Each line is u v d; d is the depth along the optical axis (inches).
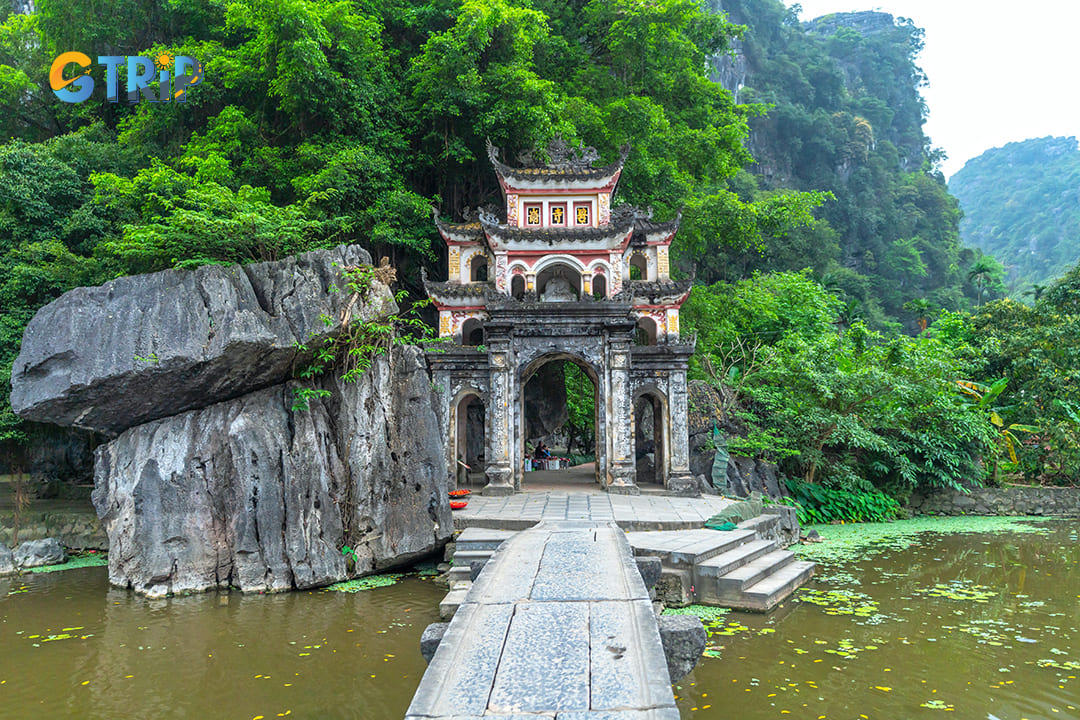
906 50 4793.3
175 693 315.3
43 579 532.4
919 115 4719.5
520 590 281.3
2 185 788.6
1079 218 5334.6
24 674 339.3
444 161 962.7
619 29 1066.1
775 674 337.7
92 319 491.5
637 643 215.6
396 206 840.3
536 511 585.6
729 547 492.7
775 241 2458.2
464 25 885.8
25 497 710.5
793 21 4522.6
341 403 528.7
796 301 1327.5
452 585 444.1
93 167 889.5
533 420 1126.4
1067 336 1197.1
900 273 3361.2
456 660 202.5
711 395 874.8
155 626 408.5
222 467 495.5
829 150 3659.0
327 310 514.9
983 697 314.7
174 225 603.2
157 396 499.8
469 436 1079.6
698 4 1117.1
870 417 930.1
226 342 470.0
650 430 946.7
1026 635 405.7
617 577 304.3
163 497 487.2
